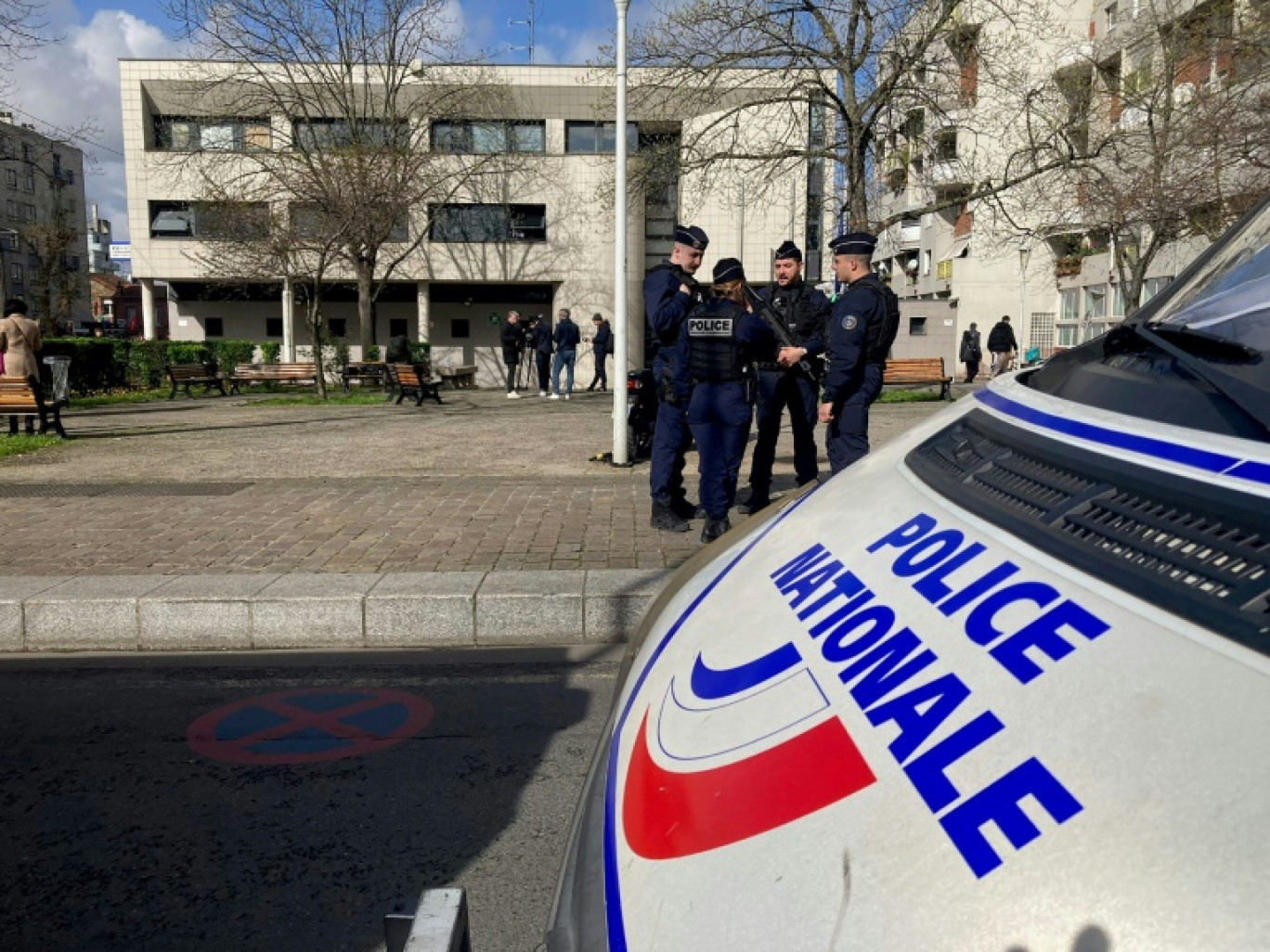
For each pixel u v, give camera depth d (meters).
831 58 17.58
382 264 35.91
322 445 11.66
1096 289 35.09
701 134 18.73
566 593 5.15
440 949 1.17
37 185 62.25
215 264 27.86
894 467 1.85
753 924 0.90
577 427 14.16
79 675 4.75
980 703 0.96
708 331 6.07
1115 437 1.34
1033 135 18.03
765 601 1.53
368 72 28.97
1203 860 0.69
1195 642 0.86
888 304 5.74
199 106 35.38
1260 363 1.37
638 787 1.26
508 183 35.84
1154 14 19.42
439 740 3.98
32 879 2.98
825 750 1.05
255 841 3.20
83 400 20.56
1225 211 16.92
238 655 5.04
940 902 0.79
